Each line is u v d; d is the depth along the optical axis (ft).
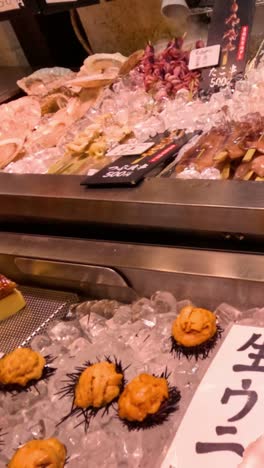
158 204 4.78
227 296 4.70
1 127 8.18
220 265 4.63
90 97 8.18
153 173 5.38
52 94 8.51
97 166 6.07
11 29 10.16
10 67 10.73
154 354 4.50
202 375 4.09
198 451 3.59
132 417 3.91
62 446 3.95
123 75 8.18
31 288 6.02
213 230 4.66
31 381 4.64
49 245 5.73
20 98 8.90
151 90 7.71
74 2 7.47
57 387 4.52
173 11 7.74
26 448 3.84
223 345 4.20
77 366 4.62
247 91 6.46
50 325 5.40
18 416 4.47
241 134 5.48
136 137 6.65
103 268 5.23
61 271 5.58
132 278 5.16
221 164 5.39
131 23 9.06
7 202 5.91
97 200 5.16
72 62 10.10
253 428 3.60
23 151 7.43
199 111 6.53
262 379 3.86
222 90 6.79
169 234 5.02
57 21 9.61
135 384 3.99
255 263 4.53
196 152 5.55
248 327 4.24
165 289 5.03
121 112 7.36
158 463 3.67
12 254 5.85
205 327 4.29
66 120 7.80
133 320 4.95
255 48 7.46
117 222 5.20
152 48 8.05
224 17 7.22
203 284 4.72
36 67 10.21
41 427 4.26
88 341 4.98
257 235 4.49
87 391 4.18
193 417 3.78
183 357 4.33
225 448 3.55
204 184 4.81
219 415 3.74
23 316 5.64
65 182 5.70
